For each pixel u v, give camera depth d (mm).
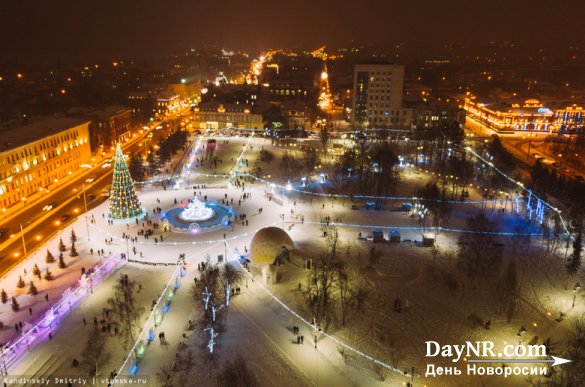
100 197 130625
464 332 69062
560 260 91625
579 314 73562
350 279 83625
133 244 99375
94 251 96125
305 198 130500
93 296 78625
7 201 119188
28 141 128500
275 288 81250
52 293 79625
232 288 79812
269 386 57969
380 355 64000
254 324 70875
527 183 136625
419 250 96125
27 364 61688
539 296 78688
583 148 179625
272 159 173875
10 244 100812
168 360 62312
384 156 150750
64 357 63031
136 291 79750
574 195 119438
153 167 152750
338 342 66688
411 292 79562
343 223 111750
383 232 106125
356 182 142125
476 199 129000
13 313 73812
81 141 158250
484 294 78938
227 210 119188
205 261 91312
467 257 88562
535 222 110500
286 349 65188
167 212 117250
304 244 99125
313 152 174250
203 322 69500
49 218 115500
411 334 68500
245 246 98312
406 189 138500
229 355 63406
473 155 169250
